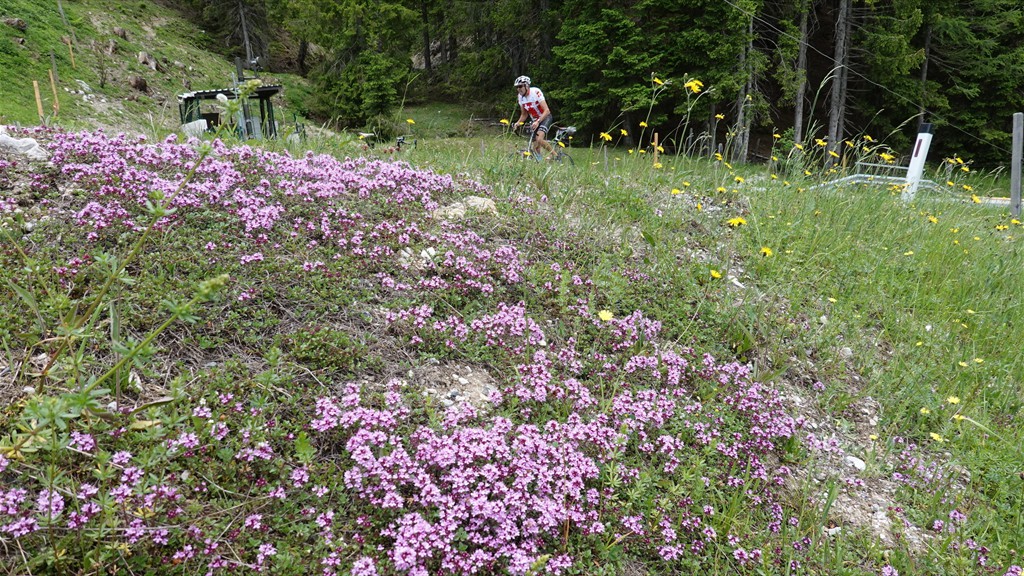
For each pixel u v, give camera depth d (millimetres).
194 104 13312
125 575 2234
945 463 4219
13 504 2230
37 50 29109
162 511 2387
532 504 2824
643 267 5336
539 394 3461
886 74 25828
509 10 32000
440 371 3641
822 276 6230
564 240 5379
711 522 3201
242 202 4344
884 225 7836
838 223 7457
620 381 3869
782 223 7059
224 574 2311
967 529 3609
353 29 31953
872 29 26312
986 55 27453
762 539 3225
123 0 38969
